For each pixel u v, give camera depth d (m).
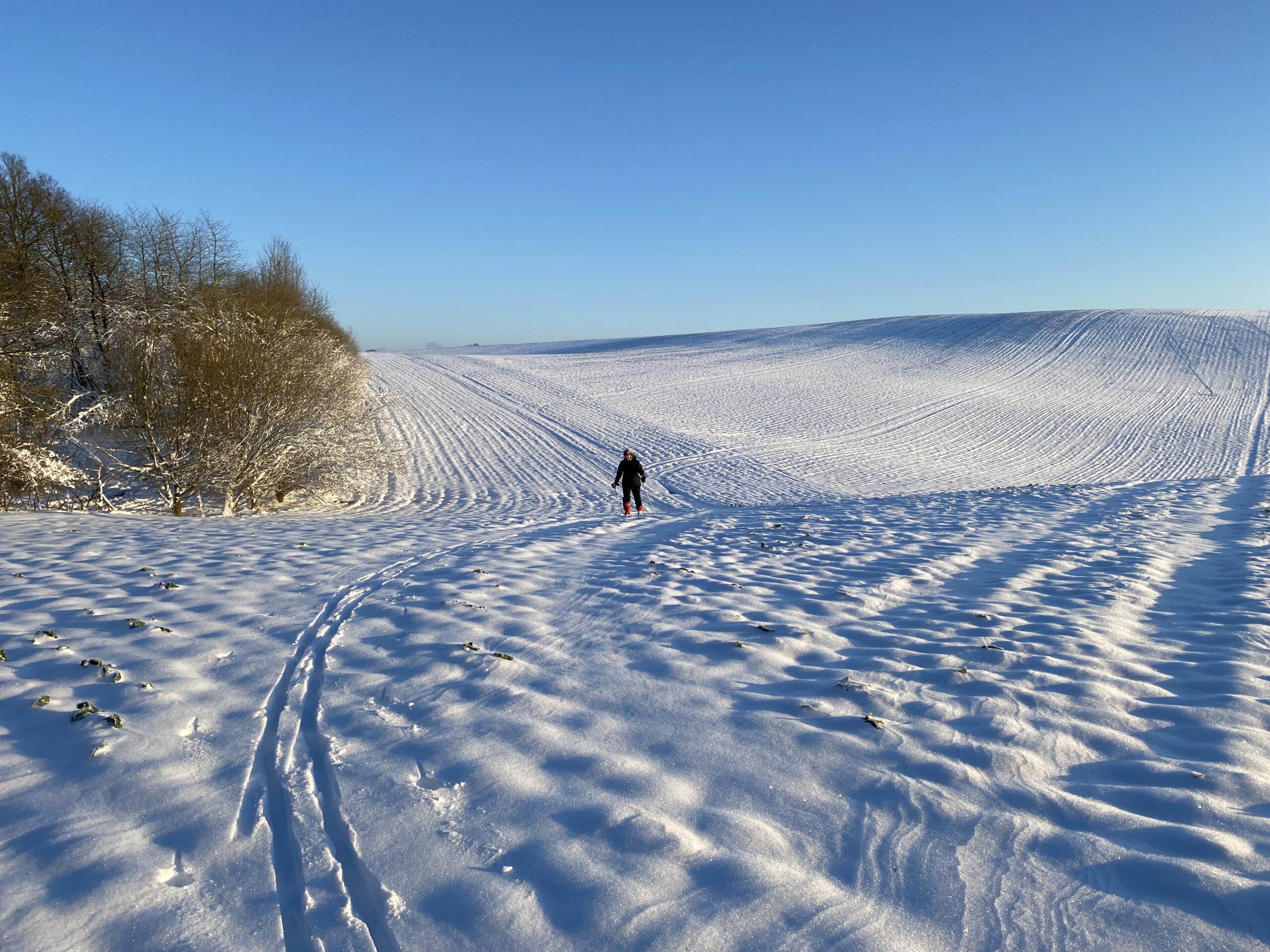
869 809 3.05
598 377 48.50
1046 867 2.64
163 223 24.86
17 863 2.74
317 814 3.09
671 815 3.01
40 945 2.34
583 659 4.87
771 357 59.75
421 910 2.50
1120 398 40.72
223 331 15.42
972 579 6.96
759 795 3.18
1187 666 4.58
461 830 2.94
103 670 4.47
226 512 14.75
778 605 6.07
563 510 17.98
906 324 73.31
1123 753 3.50
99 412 14.09
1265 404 39.31
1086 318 63.28
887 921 2.39
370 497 19.66
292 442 15.53
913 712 3.97
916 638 5.23
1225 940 2.24
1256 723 3.73
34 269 20.42
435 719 3.95
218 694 4.27
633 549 8.84
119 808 3.11
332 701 4.20
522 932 2.37
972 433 32.41
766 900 2.48
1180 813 2.93
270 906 2.55
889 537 9.20
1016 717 3.87
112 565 7.24
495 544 9.03
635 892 2.53
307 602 6.11
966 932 2.33
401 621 5.64
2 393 12.08
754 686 4.40
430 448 27.36
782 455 27.00
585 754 3.55
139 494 15.73
